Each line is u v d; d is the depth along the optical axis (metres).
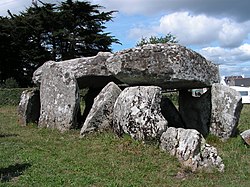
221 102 13.97
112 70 13.55
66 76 15.34
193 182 9.10
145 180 9.16
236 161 10.97
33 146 12.40
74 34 44.25
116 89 14.19
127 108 12.44
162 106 15.40
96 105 13.98
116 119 12.82
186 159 10.15
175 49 13.29
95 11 45.09
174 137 10.94
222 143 13.41
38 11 45.31
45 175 9.16
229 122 13.64
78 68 15.55
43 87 16.17
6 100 32.62
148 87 12.58
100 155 11.13
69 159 10.66
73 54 44.19
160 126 11.70
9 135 14.62
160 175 9.54
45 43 45.91
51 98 15.65
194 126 14.70
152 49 13.18
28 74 45.66
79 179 8.89
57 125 15.05
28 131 15.44
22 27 44.09
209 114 14.37
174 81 13.23
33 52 44.50
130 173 9.59
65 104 15.06
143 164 10.27
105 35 44.41
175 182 9.09
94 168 9.89
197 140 10.31
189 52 13.57
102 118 13.70
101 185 8.60
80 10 44.59
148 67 13.06
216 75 14.71
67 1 44.34
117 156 10.99
